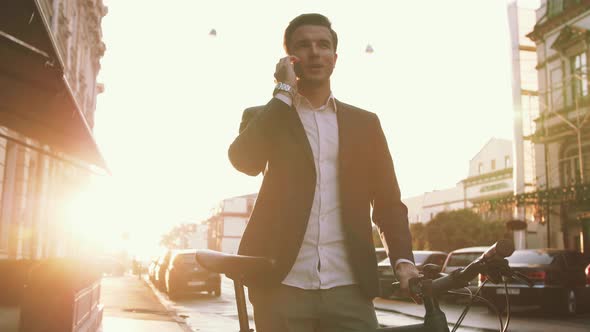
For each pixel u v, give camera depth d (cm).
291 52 218
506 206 2908
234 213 8269
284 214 202
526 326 966
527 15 3206
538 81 2916
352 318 204
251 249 206
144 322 934
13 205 1430
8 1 390
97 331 790
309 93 220
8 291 996
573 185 2478
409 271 199
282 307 200
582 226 2502
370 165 219
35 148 735
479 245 3269
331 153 213
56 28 1714
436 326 175
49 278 530
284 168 206
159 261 2267
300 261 204
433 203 5728
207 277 1772
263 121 200
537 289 1105
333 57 220
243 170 211
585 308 1238
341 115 217
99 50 3058
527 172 3056
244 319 181
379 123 225
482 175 5012
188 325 949
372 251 208
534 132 2931
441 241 3400
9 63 486
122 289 1981
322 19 219
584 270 1234
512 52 3169
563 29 2712
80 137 724
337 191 211
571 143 2677
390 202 219
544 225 2708
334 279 204
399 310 1255
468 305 203
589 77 2586
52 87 530
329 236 206
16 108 626
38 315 526
